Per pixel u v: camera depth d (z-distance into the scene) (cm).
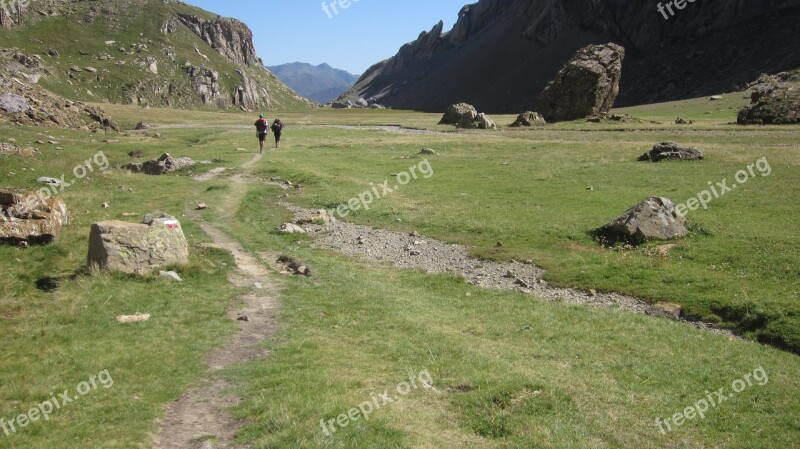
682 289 2030
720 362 1454
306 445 944
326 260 2509
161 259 1967
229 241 2683
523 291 2134
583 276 2253
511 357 1447
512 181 4262
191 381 1222
